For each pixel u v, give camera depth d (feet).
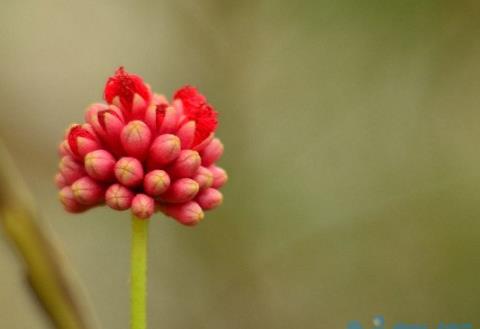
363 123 1.10
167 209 0.71
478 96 1.10
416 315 1.09
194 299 1.07
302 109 1.09
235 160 1.07
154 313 1.07
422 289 1.10
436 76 1.09
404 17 1.04
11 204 0.70
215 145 0.72
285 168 1.08
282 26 1.06
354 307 1.09
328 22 1.05
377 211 1.11
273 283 1.08
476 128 1.11
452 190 1.11
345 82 1.09
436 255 1.11
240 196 1.07
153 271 1.08
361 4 1.03
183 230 1.08
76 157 0.71
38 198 1.10
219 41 1.08
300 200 1.08
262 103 1.08
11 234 0.70
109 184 0.71
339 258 1.09
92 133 0.71
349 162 1.11
